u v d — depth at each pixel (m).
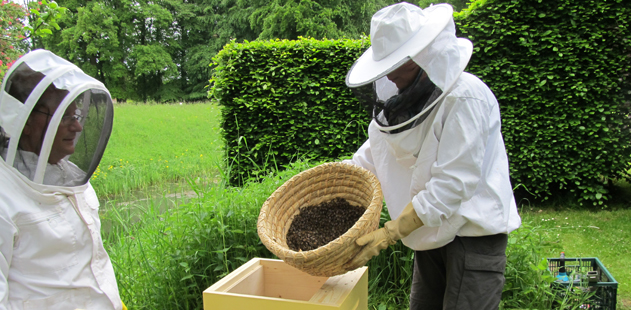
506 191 1.88
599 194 5.12
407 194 2.00
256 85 5.58
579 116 5.05
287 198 2.10
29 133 1.37
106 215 4.50
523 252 2.89
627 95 4.99
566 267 3.03
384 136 1.88
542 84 5.03
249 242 3.12
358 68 1.88
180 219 3.07
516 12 5.00
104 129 1.59
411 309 2.24
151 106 17.23
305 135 5.72
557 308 2.73
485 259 1.81
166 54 27.50
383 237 1.74
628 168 5.26
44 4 3.95
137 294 2.83
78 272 1.52
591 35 4.89
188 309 2.83
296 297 2.23
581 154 5.13
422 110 1.67
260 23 22.80
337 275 1.96
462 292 1.82
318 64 5.59
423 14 1.79
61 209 1.47
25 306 1.39
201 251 2.88
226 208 3.09
